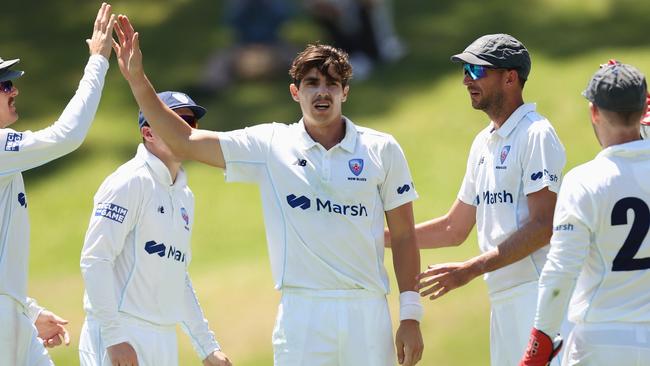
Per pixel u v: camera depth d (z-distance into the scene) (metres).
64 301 46.25
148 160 20.64
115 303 20.00
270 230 19.59
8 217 19.94
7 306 19.80
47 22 75.94
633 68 17.53
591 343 17.11
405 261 20.09
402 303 20.00
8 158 19.53
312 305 19.20
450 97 59.09
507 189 20.91
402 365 19.95
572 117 54.22
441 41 66.06
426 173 52.03
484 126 55.72
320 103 19.25
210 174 56.69
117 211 20.12
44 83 67.75
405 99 59.62
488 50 21.09
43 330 22.00
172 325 21.06
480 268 20.23
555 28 65.50
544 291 17.08
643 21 64.94
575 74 58.44
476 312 40.16
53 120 63.03
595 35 63.62
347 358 19.23
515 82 21.19
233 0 68.56
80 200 56.12
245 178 19.75
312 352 19.14
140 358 20.34
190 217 21.48
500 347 21.23
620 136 17.47
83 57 70.69
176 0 77.44
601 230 17.03
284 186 19.42
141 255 20.45
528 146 20.69
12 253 20.02
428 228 23.00
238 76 64.19
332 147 19.45
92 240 20.05
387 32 65.06
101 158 59.69
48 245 52.47
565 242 17.00
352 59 63.16
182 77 65.75
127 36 19.52
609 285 17.06
